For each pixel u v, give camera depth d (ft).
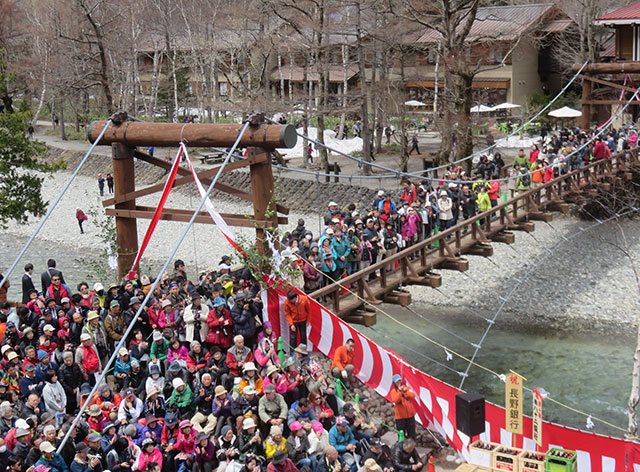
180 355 50.57
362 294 64.54
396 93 141.08
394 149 173.47
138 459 43.45
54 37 187.32
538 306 95.25
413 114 159.43
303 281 57.52
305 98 139.64
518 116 187.93
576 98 190.90
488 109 184.44
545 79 203.00
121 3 188.34
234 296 53.62
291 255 56.29
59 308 53.42
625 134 133.49
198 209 50.39
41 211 99.45
